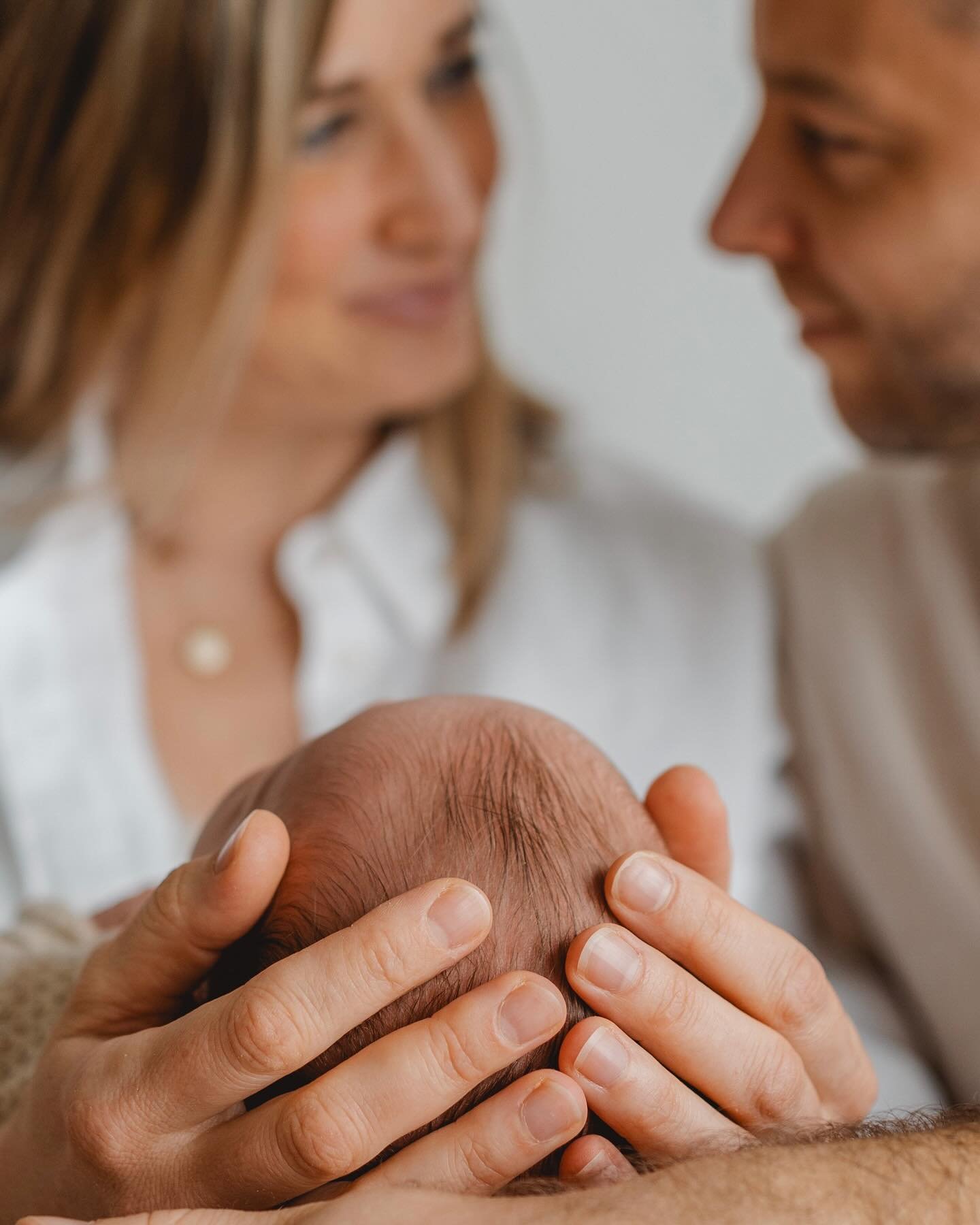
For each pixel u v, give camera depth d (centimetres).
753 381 195
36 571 126
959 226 82
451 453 142
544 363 191
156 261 121
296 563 131
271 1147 50
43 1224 48
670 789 63
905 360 91
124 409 136
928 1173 50
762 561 142
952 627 119
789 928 130
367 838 58
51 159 119
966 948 113
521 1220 46
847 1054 61
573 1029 53
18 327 130
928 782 118
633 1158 54
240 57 109
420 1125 50
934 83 77
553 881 57
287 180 112
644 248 192
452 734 63
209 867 55
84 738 122
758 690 134
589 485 151
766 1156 51
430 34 111
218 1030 49
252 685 133
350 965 49
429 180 114
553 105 188
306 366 122
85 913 108
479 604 136
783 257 94
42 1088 56
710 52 185
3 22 114
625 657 136
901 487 129
